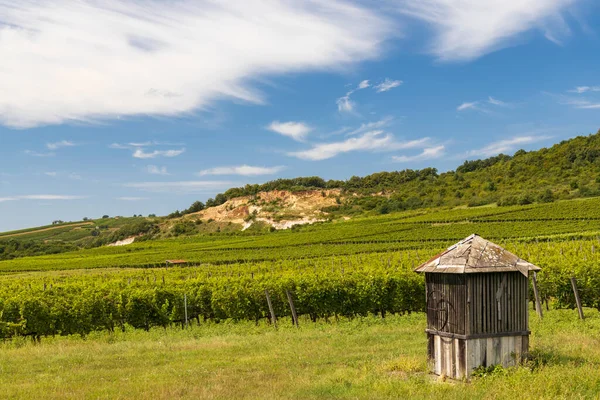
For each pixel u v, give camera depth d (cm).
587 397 955
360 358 1366
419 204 12962
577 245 3994
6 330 2147
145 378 1214
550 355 1220
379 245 6825
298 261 5025
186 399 1018
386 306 2461
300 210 15850
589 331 1669
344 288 2422
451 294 1142
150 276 3944
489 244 1168
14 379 1259
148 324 2397
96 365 1405
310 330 1952
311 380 1142
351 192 16875
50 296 2319
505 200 10069
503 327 1132
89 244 16675
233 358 1433
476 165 17000
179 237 13688
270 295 2433
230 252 7850
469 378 1098
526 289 1157
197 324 2439
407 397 995
